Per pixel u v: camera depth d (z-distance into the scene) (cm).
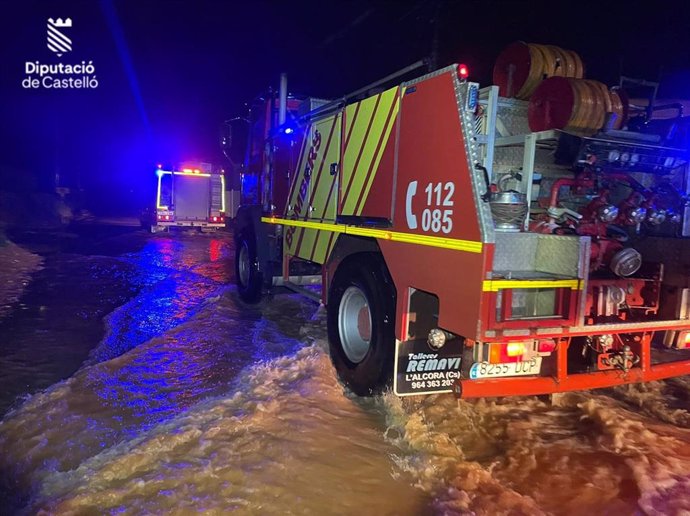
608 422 417
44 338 672
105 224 2908
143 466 339
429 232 406
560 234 417
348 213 536
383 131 473
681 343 443
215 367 555
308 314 807
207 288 1038
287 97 767
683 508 310
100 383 502
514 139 446
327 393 479
